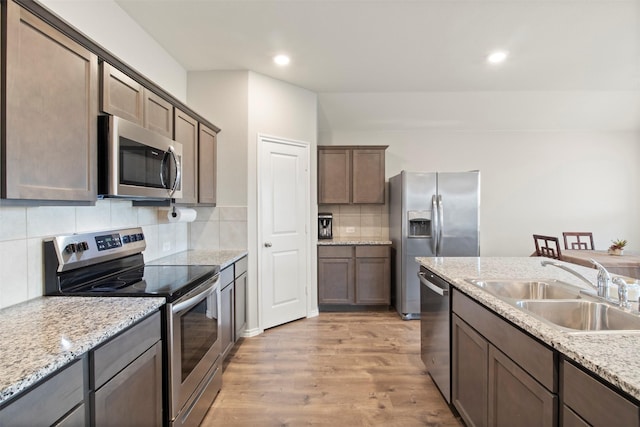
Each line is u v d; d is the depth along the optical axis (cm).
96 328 108
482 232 488
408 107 418
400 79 334
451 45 264
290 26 237
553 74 322
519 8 215
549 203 488
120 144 153
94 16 192
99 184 150
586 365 86
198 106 311
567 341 98
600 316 136
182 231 302
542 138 487
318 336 313
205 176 280
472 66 303
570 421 96
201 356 184
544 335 103
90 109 141
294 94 348
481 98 400
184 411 160
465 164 485
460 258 260
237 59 288
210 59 288
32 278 144
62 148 126
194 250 308
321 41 257
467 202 371
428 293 233
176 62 292
